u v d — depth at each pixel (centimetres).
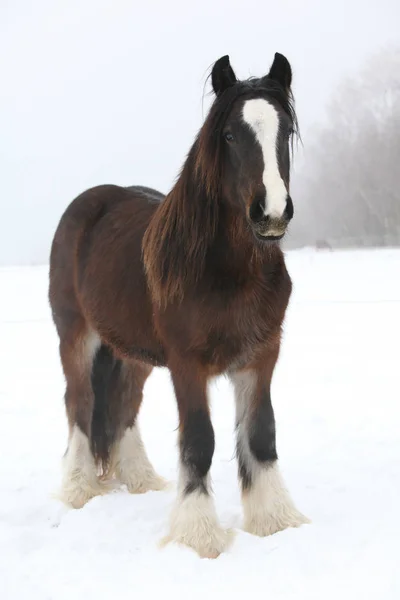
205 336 372
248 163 340
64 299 506
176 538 362
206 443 379
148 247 400
